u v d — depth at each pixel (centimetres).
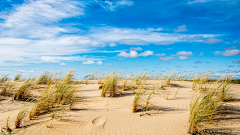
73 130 423
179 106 635
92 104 668
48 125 446
